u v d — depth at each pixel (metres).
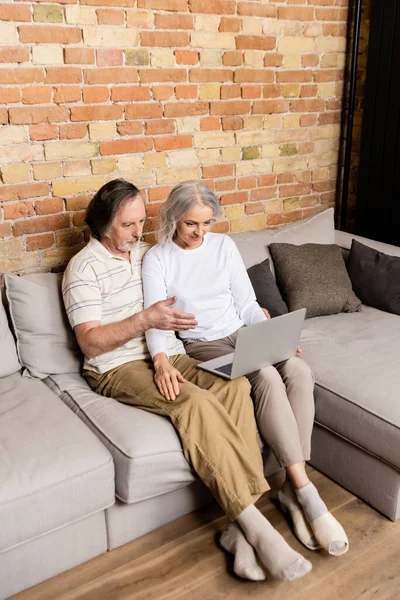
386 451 1.91
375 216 3.41
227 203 3.08
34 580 1.70
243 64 2.88
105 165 2.58
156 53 2.58
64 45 2.32
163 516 1.93
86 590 1.70
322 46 3.17
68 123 2.42
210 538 1.90
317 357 2.28
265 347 1.92
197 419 1.80
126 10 2.43
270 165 3.18
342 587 1.71
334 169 3.51
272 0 2.87
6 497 1.53
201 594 1.69
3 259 2.42
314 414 2.14
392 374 2.12
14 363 2.15
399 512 1.98
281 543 1.66
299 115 3.21
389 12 3.06
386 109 3.20
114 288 2.11
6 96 2.24
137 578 1.74
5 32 2.18
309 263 2.78
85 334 1.99
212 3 2.67
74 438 1.76
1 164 2.31
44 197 2.45
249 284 2.38
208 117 2.84
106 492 1.71
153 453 1.74
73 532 1.73
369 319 2.67
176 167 2.81
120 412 1.91
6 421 1.83
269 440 1.93
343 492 2.13
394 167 3.23
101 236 2.09
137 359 2.13
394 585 1.72
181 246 2.24
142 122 2.63
